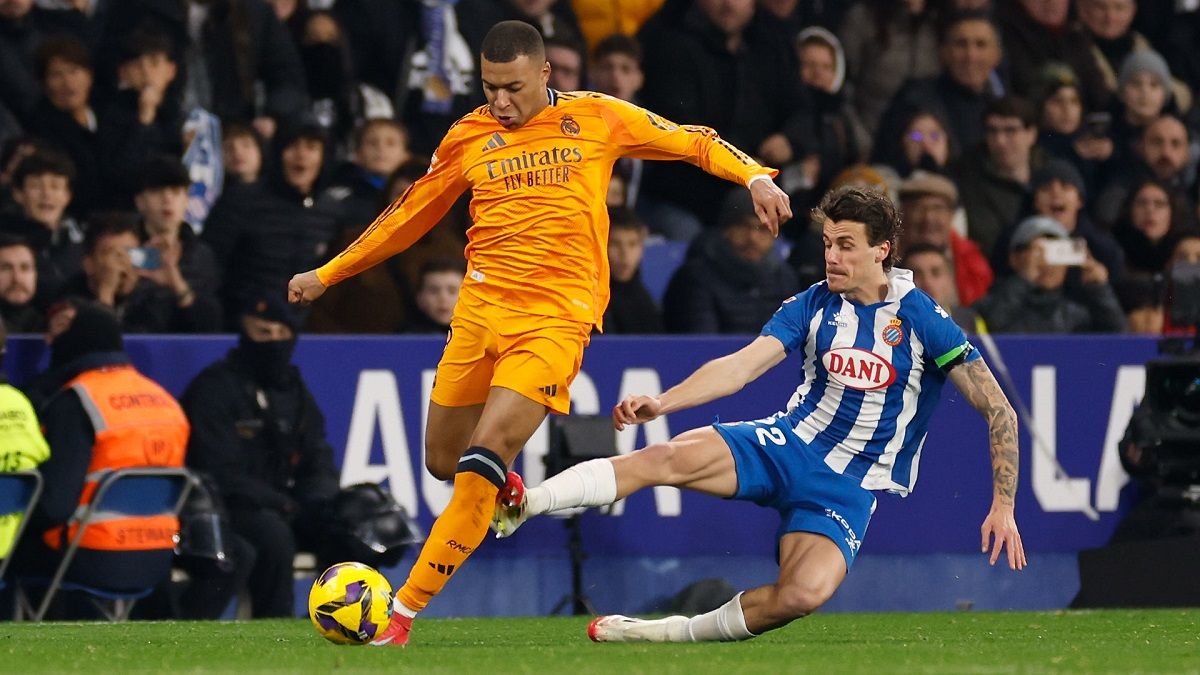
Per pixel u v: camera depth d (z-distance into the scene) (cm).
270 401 2914
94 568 2642
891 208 1833
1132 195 4112
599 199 1892
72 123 3469
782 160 3872
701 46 3891
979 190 3972
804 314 1862
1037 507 3284
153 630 2256
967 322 3347
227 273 3331
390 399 3006
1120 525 3120
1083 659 1681
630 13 4084
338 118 3791
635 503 3105
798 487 1841
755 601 1830
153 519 2697
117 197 3444
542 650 1748
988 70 4175
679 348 3119
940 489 3250
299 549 2953
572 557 3005
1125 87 4391
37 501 2634
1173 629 2352
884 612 3112
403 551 2898
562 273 1864
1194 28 4662
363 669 1500
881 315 1842
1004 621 2617
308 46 3759
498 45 1842
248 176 3391
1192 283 2875
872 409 1839
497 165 1883
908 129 3991
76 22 3725
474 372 1902
